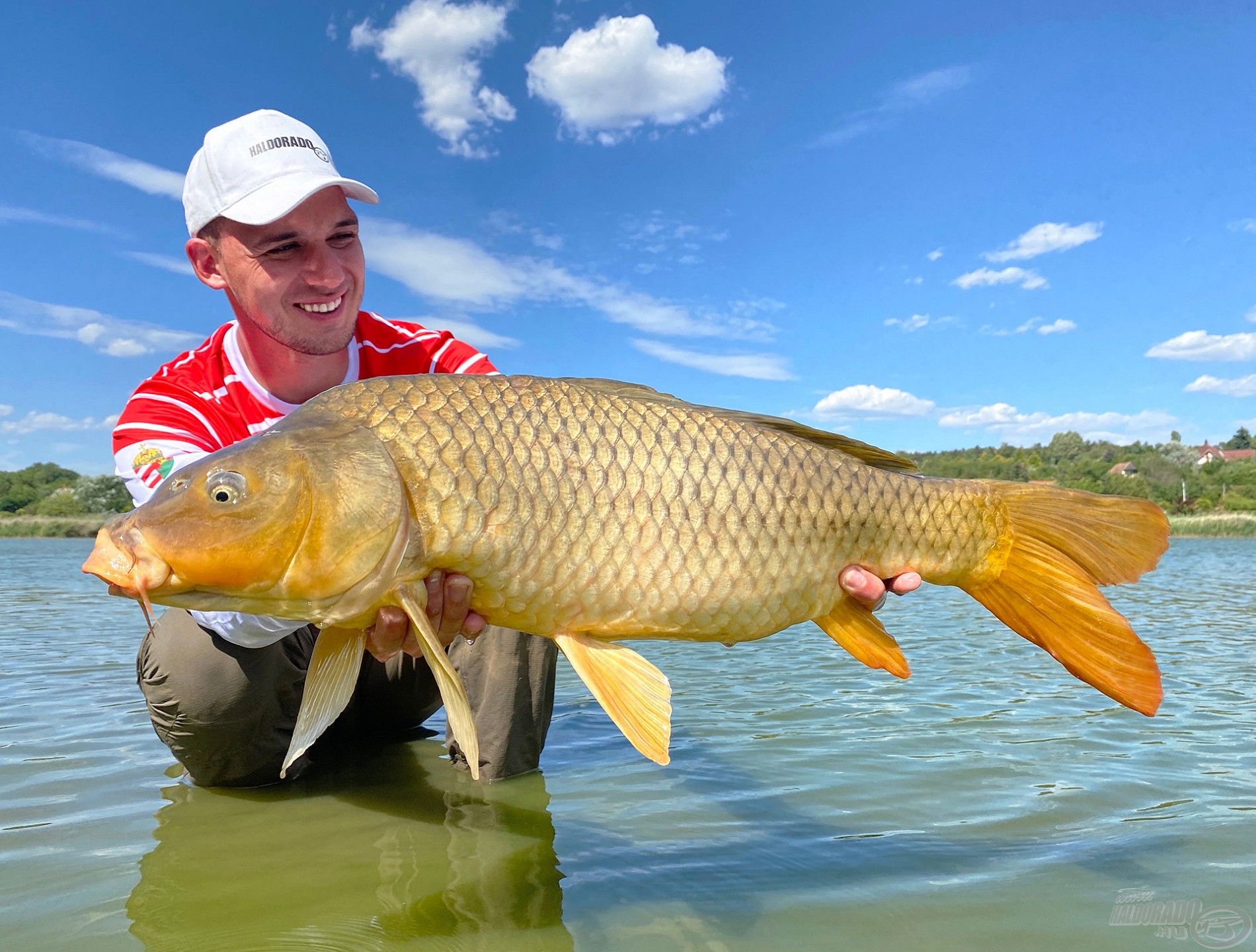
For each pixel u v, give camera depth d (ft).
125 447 3.00
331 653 2.48
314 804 3.10
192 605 2.35
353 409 2.40
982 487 2.96
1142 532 2.86
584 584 2.52
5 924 2.17
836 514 2.77
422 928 2.14
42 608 9.73
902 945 2.06
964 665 5.76
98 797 3.16
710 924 2.17
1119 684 2.77
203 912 2.23
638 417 2.61
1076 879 2.41
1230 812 2.92
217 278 3.35
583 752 3.77
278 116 3.26
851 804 3.04
